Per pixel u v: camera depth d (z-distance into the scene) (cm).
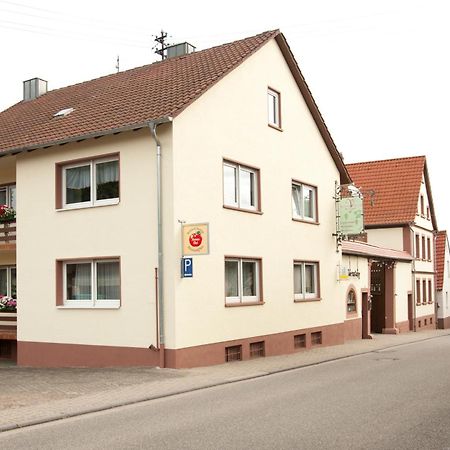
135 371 1446
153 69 2045
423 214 4181
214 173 1647
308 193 2198
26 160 1781
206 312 1580
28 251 1762
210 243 1611
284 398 1077
